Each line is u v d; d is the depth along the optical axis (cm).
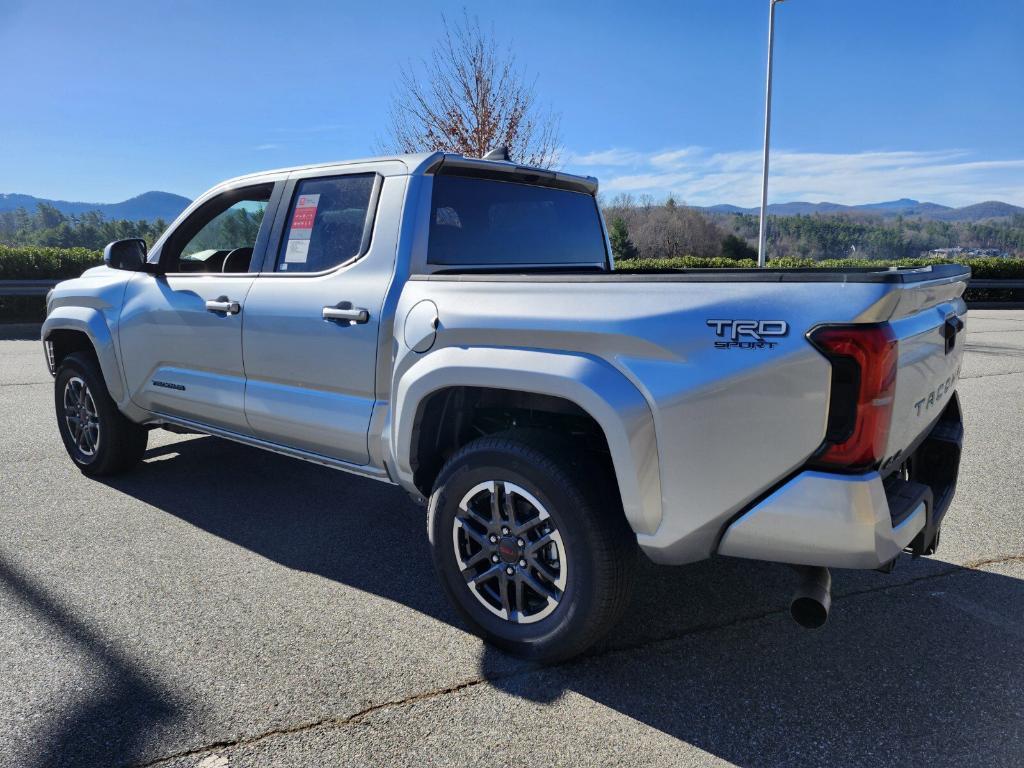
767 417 211
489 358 260
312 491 455
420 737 223
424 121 1527
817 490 207
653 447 229
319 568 344
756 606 309
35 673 254
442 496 275
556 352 248
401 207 315
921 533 244
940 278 239
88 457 474
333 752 216
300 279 346
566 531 244
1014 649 275
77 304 462
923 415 250
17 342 1215
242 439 388
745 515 219
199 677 253
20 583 323
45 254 1586
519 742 221
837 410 204
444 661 265
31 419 643
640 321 230
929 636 285
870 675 258
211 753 214
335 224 341
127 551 361
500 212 357
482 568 277
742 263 2070
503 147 364
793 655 271
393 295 306
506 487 258
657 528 235
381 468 320
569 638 249
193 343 391
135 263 416
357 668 259
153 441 573
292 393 346
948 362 273
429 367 278
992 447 558
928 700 243
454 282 283
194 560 351
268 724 228
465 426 299
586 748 219
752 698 244
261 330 354
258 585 325
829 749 218
